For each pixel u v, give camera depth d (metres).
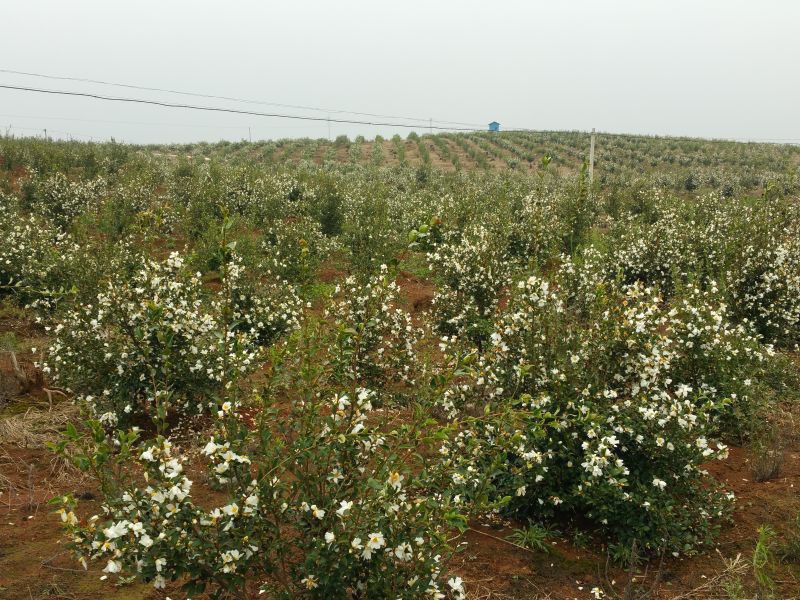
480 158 41.91
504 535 4.26
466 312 7.46
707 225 14.11
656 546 3.89
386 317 6.05
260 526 2.62
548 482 4.16
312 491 2.80
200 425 5.43
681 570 3.90
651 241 11.28
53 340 5.75
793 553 3.93
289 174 22.39
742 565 3.85
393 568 2.69
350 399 2.86
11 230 10.27
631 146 45.94
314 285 10.70
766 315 8.20
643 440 4.11
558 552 4.06
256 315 7.49
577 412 4.22
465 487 3.55
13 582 3.30
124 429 5.09
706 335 5.55
